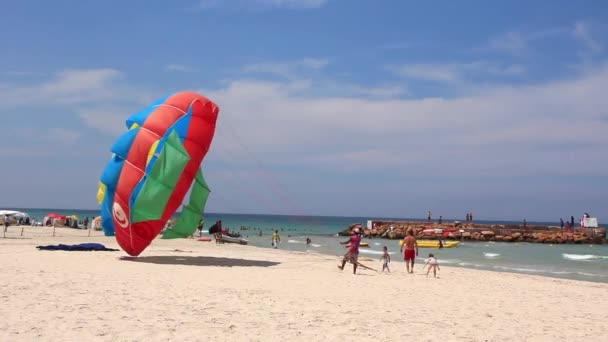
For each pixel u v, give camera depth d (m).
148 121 19.03
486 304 13.21
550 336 9.57
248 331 8.32
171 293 11.58
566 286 19.58
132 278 13.87
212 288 12.80
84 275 13.91
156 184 18.56
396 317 10.35
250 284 14.11
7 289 10.81
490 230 71.12
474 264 33.84
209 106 19.95
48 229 48.19
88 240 33.50
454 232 69.94
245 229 98.12
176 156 18.62
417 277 19.47
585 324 11.16
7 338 7.01
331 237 73.50
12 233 38.16
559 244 65.88
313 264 22.47
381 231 75.00
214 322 8.80
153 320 8.65
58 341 7.04
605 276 28.14
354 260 19.08
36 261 17.14
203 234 55.34
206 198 20.58
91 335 7.44
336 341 8.02
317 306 11.05
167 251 25.81
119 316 8.78
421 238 69.44
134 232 18.80
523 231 70.25
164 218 18.81
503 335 9.34
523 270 30.50
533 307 13.28
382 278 18.08
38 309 8.95
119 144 19.03
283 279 15.88
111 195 19.30
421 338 8.59
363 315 10.31
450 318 10.70
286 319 9.42
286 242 56.34
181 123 19.41
